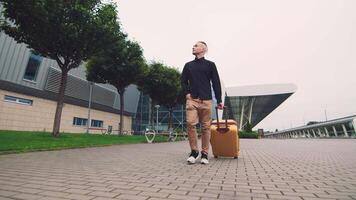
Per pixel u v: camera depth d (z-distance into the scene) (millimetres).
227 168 4039
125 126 39156
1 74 19172
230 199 2184
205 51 4957
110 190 2451
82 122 29531
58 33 11305
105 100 33031
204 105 4656
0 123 19750
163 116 44031
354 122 30188
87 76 19531
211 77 4945
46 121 24219
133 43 18266
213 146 5539
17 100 21297
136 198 2166
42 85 23297
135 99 40281
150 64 24375
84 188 2523
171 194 2328
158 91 24109
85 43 11906
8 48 19062
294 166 4355
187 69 4910
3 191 2336
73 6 11023
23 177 3064
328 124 39750
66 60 12406
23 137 10016
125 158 5500
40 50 12094
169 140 16953
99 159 5234
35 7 10188
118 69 17812
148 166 4219
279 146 10969
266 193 2410
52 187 2545
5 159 4848
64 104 26859
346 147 10008
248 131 33531
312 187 2688
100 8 12211
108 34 12062
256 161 5062
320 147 10117
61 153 6285
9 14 11000
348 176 3379
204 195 2305
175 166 4238
